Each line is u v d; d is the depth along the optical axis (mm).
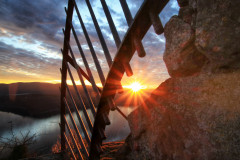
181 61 869
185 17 839
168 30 967
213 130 689
